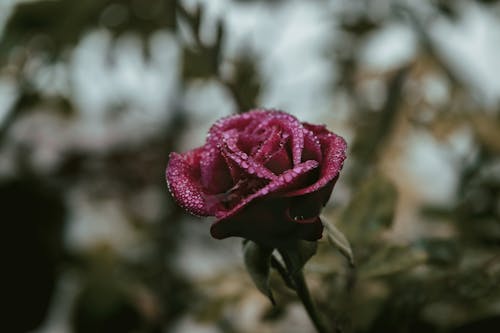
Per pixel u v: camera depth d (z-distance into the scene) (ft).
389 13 2.70
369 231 1.45
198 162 1.17
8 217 2.66
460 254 1.49
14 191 2.74
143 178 3.01
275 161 1.08
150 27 2.68
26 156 2.85
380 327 1.52
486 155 2.12
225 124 1.16
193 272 2.84
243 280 1.82
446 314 1.57
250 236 1.10
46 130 2.95
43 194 2.77
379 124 2.49
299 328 1.98
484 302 1.50
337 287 1.46
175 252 2.88
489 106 2.43
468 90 2.47
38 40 2.64
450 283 1.50
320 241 1.35
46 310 2.65
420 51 2.55
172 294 2.61
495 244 1.64
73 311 2.48
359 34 2.75
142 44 2.71
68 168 2.91
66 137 2.96
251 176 1.07
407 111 2.48
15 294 2.61
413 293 1.53
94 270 2.57
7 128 2.62
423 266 1.52
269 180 1.07
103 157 2.95
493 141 2.22
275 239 1.10
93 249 2.69
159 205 3.01
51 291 2.66
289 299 1.51
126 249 2.87
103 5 2.63
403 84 2.53
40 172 2.85
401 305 1.53
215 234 1.09
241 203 1.03
